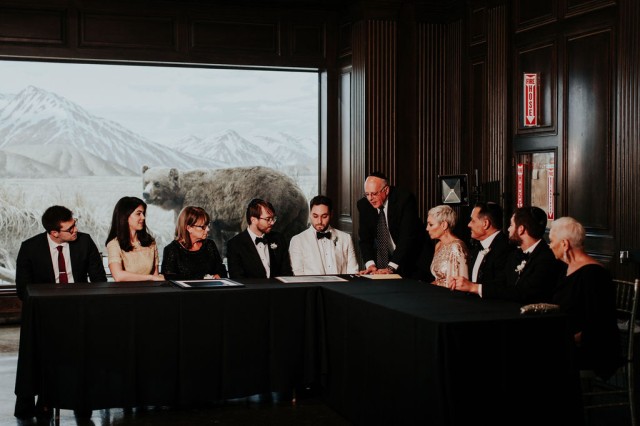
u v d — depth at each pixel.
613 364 3.61
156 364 4.28
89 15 7.65
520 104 6.74
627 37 5.50
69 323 4.15
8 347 6.50
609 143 5.70
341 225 8.24
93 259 5.08
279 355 4.50
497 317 3.38
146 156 8.45
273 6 8.09
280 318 4.50
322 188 8.48
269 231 5.41
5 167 8.02
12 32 7.44
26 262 4.94
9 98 8.01
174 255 5.03
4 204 8.02
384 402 3.76
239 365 4.43
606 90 5.73
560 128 6.23
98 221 8.30
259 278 4.98
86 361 4.17
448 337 3.24
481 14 7.29
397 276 5.07
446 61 7.96
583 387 4.17
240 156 8.63
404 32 7.93
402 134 7.94
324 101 8.38
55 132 8.16
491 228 4.62
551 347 3.39
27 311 4.11
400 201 5.76
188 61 7.91
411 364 3.47
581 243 3.75
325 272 5.46
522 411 3.35
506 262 4.43
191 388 4.33
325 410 4.55
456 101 7.76
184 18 7.90
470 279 4.75
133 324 4.23
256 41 8.10
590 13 5.89
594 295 3.62
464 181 6.95
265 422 4.32
